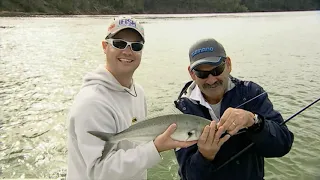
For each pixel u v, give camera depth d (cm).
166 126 238
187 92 302
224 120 238
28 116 883
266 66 1541
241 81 296
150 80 1285
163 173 600
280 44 2448
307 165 610
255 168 282
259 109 279
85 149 222
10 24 4072
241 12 10994
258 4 11762
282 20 6038
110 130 239
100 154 223
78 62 1736
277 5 12006
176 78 1321
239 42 2619
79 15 7138
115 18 274
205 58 266
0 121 841
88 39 2800
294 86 1152
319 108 902
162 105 959
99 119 232
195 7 10212
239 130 258
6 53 1991
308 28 4075
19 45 2361
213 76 270
